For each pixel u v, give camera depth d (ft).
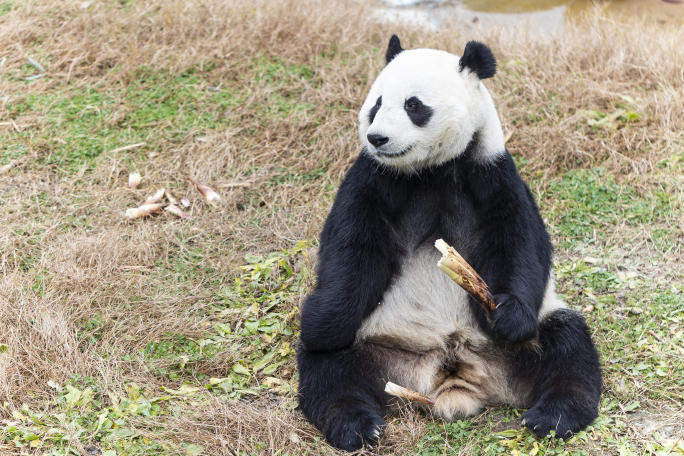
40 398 17.24
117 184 28.02
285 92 33.50
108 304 21.33
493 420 17.13
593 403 16.49
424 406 17.29
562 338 17.44
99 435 15.88
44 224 24.79
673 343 19.40
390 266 17.88
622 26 39.09
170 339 20.12
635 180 27.99
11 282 21.03
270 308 21.94
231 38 35.73
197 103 32.37
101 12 36.94
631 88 32.81
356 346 17.69
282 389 18.15
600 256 24.50
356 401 16.39
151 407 17.07
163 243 24.82
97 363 18.51
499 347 17.75
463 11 44.91
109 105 31.81
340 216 17.65
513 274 16.99
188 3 37.88
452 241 18.15
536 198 27.63
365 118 17.85
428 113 16.81
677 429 16.34
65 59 33.83
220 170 29.01
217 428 16.10
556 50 35.76
